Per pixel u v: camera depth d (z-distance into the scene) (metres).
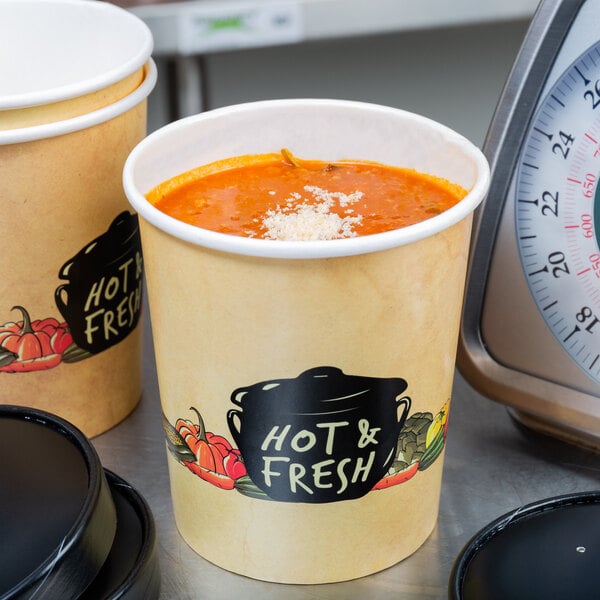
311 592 0.48
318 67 1.20
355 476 0.45
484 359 0.55
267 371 0.42
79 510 0.43
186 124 0.50
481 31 1.19
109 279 0.55
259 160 0.54
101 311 0.55
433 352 0.44
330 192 0.51
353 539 0.47
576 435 0.55
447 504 0.53
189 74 1.10
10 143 0.48
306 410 0.43
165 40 0.92
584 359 0.52
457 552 0.50
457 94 1.24
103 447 0.58
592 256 0.51
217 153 0.53
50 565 0.40
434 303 0.43
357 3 0.92
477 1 0.94
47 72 0.62
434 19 0.94
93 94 0.50
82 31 0.60
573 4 0.50
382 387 0.43
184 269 0.41
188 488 0.48
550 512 0.47
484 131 1.28
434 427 0.47
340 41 1.18
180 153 0.51
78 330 0.55
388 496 0.47
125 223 0.55
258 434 0.44
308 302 0.40
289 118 0.53
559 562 0.44
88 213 0.52
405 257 0.40
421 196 0.50
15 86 0.62
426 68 1.21
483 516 0.52
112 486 0.50
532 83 0.52
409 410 0.45
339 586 0.48
